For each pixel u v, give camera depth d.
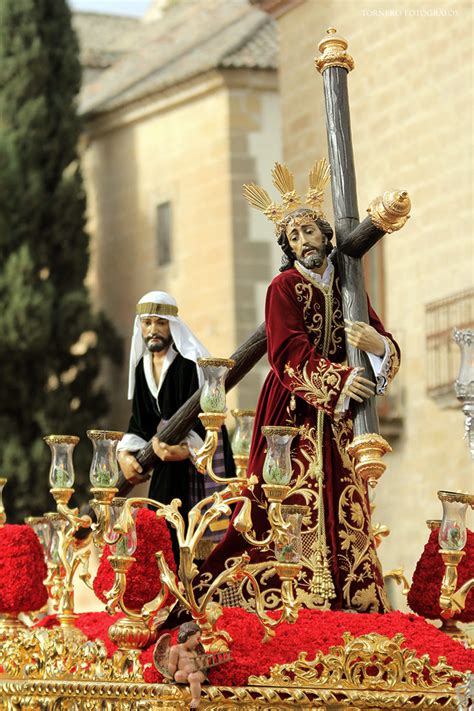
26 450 32.09
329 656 6.42
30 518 8.59
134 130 35.16
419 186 23.73
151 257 34.59
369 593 7.25
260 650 6.47
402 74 23.95
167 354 8.51
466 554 7.48
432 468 23.55
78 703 6.67
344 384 6.93
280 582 7.11
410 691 6.45
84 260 33.84
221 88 32.12
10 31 33.59
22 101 33.62
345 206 7.29
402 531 24.17
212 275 32.41
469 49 22.59
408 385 24.02
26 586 8.13
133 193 35.22
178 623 6.59
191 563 6.30
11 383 32.69
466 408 6.84
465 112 22.70
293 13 26.31
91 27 41.09
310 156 25.95
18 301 32.44
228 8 36.06
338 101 7.38
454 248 23.02
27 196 33.16
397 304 24.27
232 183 31.95
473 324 22.69
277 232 7.52
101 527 6.58
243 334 31.77
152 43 37.44
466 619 7.54
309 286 7.37
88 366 33.56
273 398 7.43
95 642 6.73
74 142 34.00
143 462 8.32
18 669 7.08
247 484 6.43
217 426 6.48
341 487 7.33
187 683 6.26
